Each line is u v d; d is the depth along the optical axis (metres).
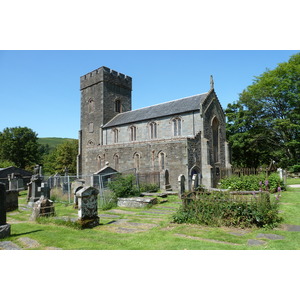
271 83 40.88
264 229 8.77
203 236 8.09
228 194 10.62
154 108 37.59
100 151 34.56
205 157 27.89
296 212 11.59
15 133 66.00
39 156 70.69
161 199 17.08
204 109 30.36
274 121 39.62
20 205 18.69
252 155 47.09
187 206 10.66
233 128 45.56
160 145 27.64
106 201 16.09
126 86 47.44
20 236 8.53
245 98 43.84
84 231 9.27
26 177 34.34
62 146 64.00
